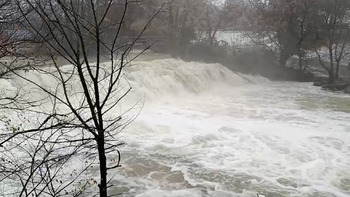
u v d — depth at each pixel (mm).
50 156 7012
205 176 9758
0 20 4715
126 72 18312
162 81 19672
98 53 3146
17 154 6855
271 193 8953
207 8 31000
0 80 12125
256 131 13555
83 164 8914
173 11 29172
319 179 9797
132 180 9344
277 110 17406
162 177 9609
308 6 28547
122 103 16047
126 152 11016
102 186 3250
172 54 28047
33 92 11945
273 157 11188
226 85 24125
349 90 22406
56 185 7812
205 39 30750
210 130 13469
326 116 16453
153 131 13023
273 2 30250
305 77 28703
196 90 20969
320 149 11914
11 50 5836
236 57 28938
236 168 10305
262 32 30484
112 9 9984
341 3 27500
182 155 11086
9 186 6844
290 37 29172
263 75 28719
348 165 10688
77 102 10938
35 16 4695
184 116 15570
